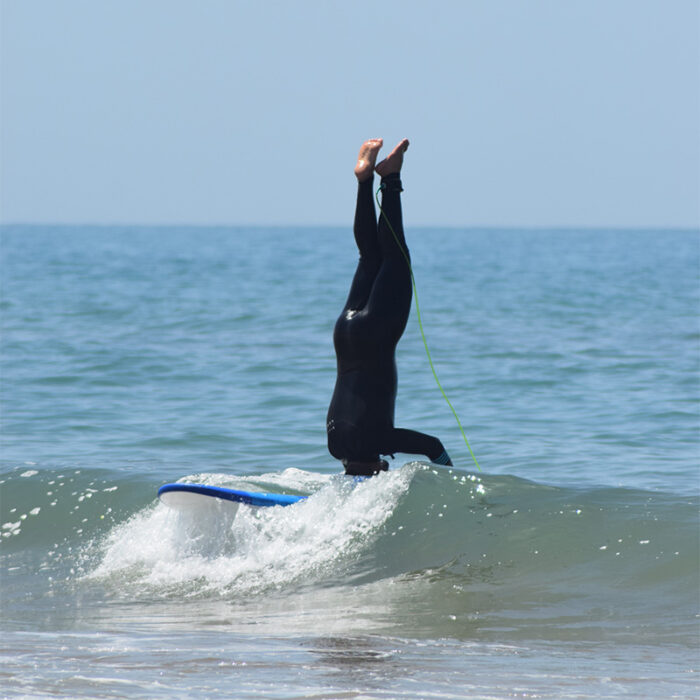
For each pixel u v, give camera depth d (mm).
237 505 29656
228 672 20062
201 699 18297
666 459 43625
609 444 47562
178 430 51844
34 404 60906
